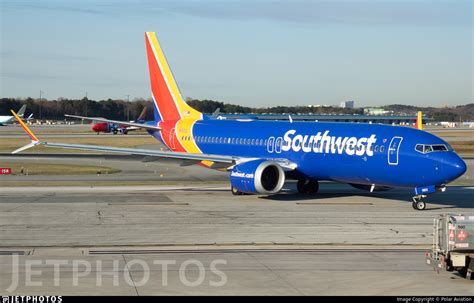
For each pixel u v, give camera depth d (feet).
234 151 187.21
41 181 208.54
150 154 172.04
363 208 147.74
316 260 92.38
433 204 156.04
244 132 186.70
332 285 78.43
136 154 172.45
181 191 181.98
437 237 86.89
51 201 155.84
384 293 75.05
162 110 218.79
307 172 167.43
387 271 85.97
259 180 157.79
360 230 118.32
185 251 98.43
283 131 175.83
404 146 144.77
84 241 106.22
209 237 110.32
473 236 81.30
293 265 89.04
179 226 121.39
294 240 108.06
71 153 346.13
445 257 83.25
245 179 160.35
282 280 80.69
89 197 164.86
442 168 139.44
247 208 146.51
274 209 145.07
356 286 78.07
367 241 107.76
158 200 159.94
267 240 107.96
